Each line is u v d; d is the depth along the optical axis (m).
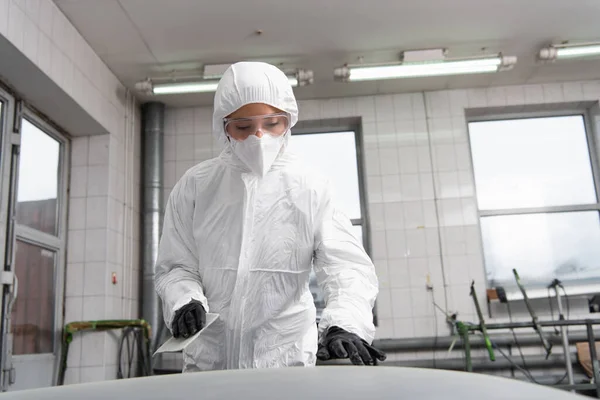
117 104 4.42
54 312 3.99
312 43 4.14
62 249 4.12
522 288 4.17
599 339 4.25
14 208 3.41
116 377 4.16
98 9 3.56
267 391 0.43
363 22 3.91
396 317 4.57
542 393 0.41
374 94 4.97
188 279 1.41
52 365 3.91
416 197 4.77
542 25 4.04
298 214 1.39
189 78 4.47
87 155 4.27
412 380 0.46
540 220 4.84
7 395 0.50
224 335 1.39
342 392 0.41
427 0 3.69
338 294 1.29
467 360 4.00
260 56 4.29
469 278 4.61
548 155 5.00
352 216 4.93
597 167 4.92
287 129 1.45
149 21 3.74
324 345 1.12
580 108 5.03
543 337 4.02
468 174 4.79
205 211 1.44
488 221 4.87
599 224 4.82
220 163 1.45
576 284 4.52
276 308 1.39
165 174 4.91
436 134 4.88
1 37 2.87
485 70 4.32
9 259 3.34
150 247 4.54
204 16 3.74
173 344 1.17
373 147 4.88
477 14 3.87
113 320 4.00
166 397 0.43
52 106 3.75
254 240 1.38
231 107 1.35
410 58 4.24
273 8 3.70
